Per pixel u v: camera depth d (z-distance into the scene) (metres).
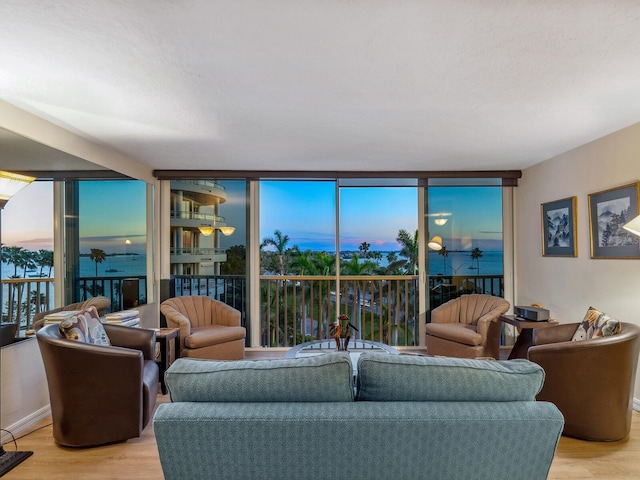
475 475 1.26
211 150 3.31
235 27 1.46
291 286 4.40
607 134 2.89
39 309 2.53
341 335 2.92
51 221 2.62
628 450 2.12
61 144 2.65
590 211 3.09
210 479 1.25
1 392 2.23
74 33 1.48
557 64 1.77
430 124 2.63
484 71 1.84
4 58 1.68
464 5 1.33
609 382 2.17
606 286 2.94
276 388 1.28
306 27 1.46
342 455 1.24
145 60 1.71
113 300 3.35
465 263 4.33
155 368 2.60
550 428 1.22
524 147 3.25
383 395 1.30
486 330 3.44
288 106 2.28
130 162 3.60
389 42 1.57
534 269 3.94
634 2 1.31
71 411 2.11
